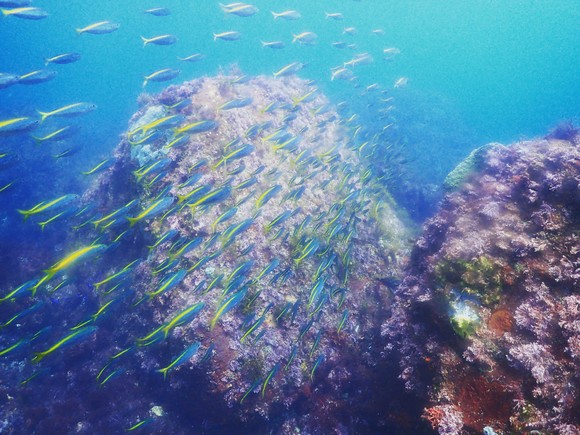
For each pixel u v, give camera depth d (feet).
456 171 24.45
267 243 27.30
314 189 35.35
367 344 24.98
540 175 17.47
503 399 12.24
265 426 22.75
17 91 143.33
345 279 26.12
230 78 39.04
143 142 24.86
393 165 49.57
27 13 30.96
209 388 21.04
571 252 13.65
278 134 28.58
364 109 80.18
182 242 23.85
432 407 13.30
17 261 39.73
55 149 65.05
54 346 18.45
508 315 13.99
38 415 27.22
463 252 16.57
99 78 237.45
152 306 24.23
